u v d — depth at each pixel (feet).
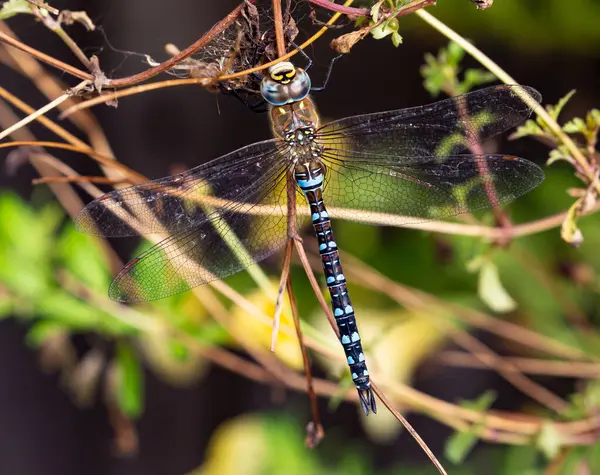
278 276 2.51
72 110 2.25
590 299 2.52
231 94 2.29
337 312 2.34
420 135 2.30
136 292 2.29
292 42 2.25
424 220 2.32
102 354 2.47
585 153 2.30
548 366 2.46
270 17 2.25
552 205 2.53
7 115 2.41
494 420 2.35
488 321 2.48
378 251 2.55
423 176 2.31
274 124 2.31
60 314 2.42
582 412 2.37
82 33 2.53
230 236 2.31
